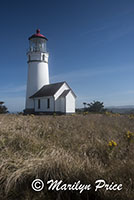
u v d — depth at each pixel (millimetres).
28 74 32781
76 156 3865
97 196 2852
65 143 4828
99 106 36688
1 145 4047
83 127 6793
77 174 3062
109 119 10617
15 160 3395
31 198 2828
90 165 3346
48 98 28266
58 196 2840
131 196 2561
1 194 2869
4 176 3055
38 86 31781
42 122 7219
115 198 2654
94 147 4406
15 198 2820
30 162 3312
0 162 3334
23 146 4145
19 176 3051
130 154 3912
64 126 6820
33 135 5102
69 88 29594
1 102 25594
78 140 5043
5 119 7586
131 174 2984
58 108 27719
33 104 31500
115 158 3936
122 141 4973
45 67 32719
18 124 6125
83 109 38062
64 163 3254
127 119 11039
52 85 30266
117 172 3105
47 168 3172
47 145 4383
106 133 6023
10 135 4613
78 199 2879
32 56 32125
